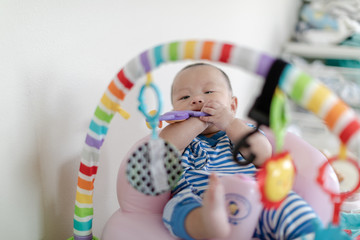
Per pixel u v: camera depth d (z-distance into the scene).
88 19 0.82
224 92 0.90
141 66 0.59
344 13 2.28
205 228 0.58
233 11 1.54
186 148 0.89
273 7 2.06
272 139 0.93
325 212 0.76
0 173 0.65
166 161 0.61
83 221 0.71
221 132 0.95
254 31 1.81
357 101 2.10
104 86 0.91
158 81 1.12
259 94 0.52
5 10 0.62
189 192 0.72
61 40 0.75
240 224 0.63
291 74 0.50
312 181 0.78
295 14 2.66
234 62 0.53
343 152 0.51
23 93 0.68
